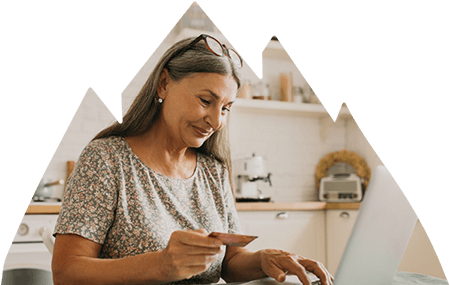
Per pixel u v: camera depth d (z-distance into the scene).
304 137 3.75
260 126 3.61
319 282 0.92
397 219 0.61
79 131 3.01
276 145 3.65
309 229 3.03
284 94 3.52
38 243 2.16
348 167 3.61
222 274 1.14
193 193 1.09
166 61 1.01
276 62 3.64
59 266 0.81
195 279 1.01
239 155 3.49
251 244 2.82
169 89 1.00
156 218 0.96
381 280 0.65
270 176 3.60
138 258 0.77
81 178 0.91
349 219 2.92
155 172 1.02
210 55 0.96
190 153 1.16
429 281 0.85
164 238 0.94
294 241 2.97
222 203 1.15
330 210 3.07
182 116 0.98
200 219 1.06
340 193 3.40
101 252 0.93
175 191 1.04
